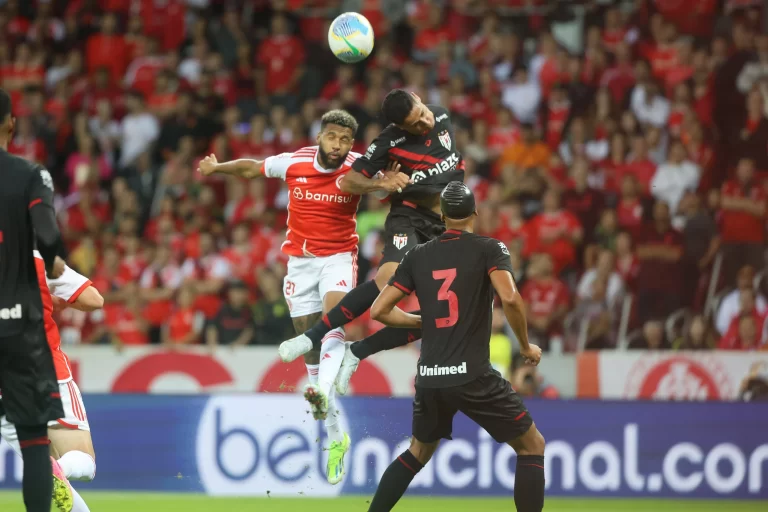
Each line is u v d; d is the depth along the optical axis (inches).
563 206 1769.2
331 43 890.1
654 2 2110.0
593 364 1461.6
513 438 837.8
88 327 1630.2
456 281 821.2
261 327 1547.7
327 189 901.2
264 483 1330.0
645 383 1453.0
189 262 1699.1
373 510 877.2
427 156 880.3
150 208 1919.3
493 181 1884.8
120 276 1702.8
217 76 2102.6
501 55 2106.3
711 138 1908.2
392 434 1327.5
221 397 1347.2
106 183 2001.7
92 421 1339.8
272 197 1865.2
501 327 1472.7
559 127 1966.0
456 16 2213.3
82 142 2025.1
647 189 1839.3
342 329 916.6
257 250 1705.2
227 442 1339.8
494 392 821.9
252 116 2053.4
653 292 1642.5
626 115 1920.5
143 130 2038.6
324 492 1322.6
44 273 805.9
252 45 2188.7
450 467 1330.0
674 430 1341.0
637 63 1983.3
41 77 2181.3
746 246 1704.0
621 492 1332.4
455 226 837.2
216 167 928.3
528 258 1697.8
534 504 842.8
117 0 2260.1
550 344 1574.8
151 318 1643.7
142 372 1469.0
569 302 1605.6
